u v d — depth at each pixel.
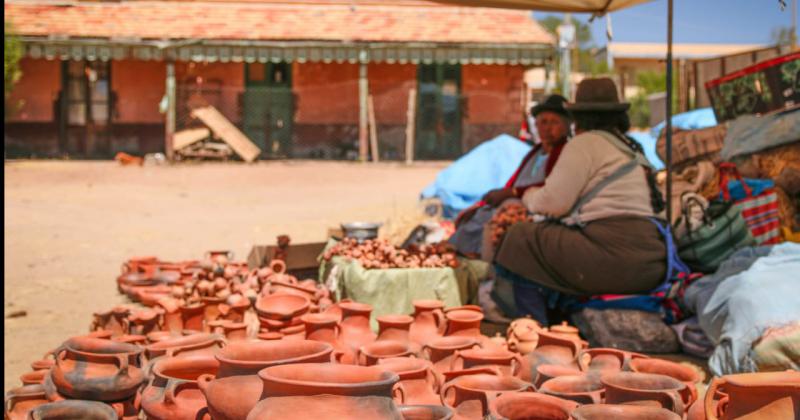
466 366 3.44
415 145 22.44
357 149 22.36
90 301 6.69
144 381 3.11
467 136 22.59
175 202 14.27
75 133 21.84
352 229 6.12
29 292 7.04
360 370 2.22
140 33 20.61
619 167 5.25
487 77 22.56
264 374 2.16
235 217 12.45
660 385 2.78
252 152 20.98
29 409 2.99
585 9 6.91
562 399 2.65
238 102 22.19
